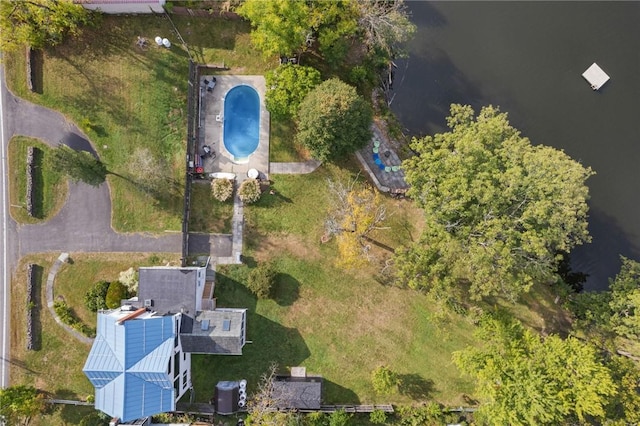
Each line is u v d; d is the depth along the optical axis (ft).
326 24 138.51
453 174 125.49
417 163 132.46
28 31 138.31
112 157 148.15
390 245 149.89
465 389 146.20
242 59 150.51
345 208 140.46
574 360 119.14
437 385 146.41
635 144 152.25
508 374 123.24
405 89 155.84
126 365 123.13
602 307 132.57
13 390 136.77
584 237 125.80
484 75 155.43
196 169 148.56
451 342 147.33
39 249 147.33
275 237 149.28
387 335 147.54
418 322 147.95
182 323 134.92
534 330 148.46
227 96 151.23
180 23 149.48
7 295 146.82
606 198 151.23
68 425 144.46
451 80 155.74
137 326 124.88
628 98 153.58
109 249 147.64
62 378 145.28
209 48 150.00
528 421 119.03
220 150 150.61
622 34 154.81
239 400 143.33
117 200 147.95
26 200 146.41
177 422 143.74
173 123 148.87
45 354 145.69
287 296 147.84
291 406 140.56
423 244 134.51
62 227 147.74
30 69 146.00
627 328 125.90
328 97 126.11
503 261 119.44
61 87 147.95
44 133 147.74
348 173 151.12
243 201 148.56
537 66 155.33
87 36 148.46
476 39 155.53
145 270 136.98
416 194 132.87
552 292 149.59
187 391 145.48
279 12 128.88
